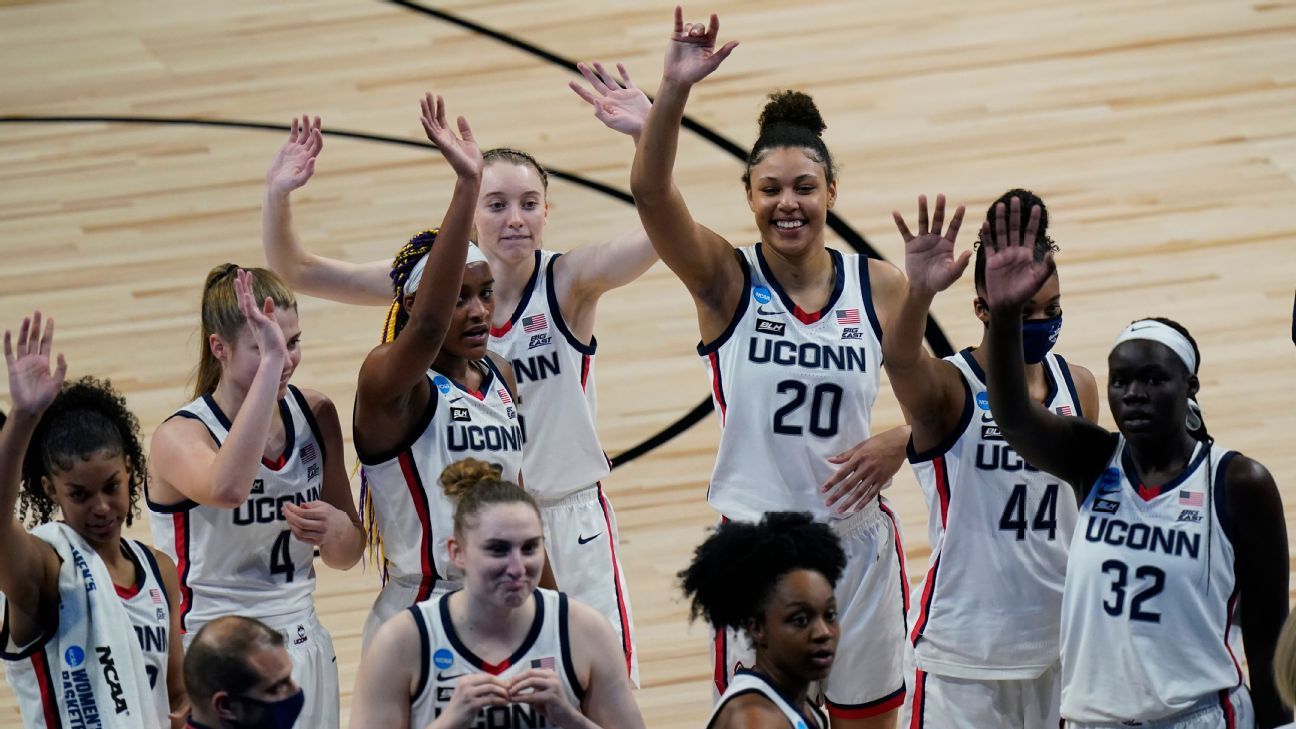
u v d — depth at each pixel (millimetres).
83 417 9875
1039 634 11375
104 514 9867
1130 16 30312
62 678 9711
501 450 11688
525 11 32719
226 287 11047
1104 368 19203
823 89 28125
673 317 21641
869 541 12305
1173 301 20734
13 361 9242
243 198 25391
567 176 25562
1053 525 11273
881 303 12305
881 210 23703
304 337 21312
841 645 12320
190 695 8125
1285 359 19250
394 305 11992
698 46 11203
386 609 11711
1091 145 25422
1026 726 11484
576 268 13414
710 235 12164
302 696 8156
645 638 15203
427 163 26188
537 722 9078
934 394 11023
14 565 9430
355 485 17516
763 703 8281
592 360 13766
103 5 34125
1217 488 9844
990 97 27375
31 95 29781
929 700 11641
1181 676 9891
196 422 11078
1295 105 26234
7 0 34562
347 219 24266
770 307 12164
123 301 22312
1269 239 22266
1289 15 29781
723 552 8453
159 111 28859
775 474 12227
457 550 9195
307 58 30828
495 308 13344
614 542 13836
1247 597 9914
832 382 12094
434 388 11383
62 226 24688
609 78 12953
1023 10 31047
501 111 28078
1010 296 9859
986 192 24078
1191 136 25484
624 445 18609
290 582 11477
